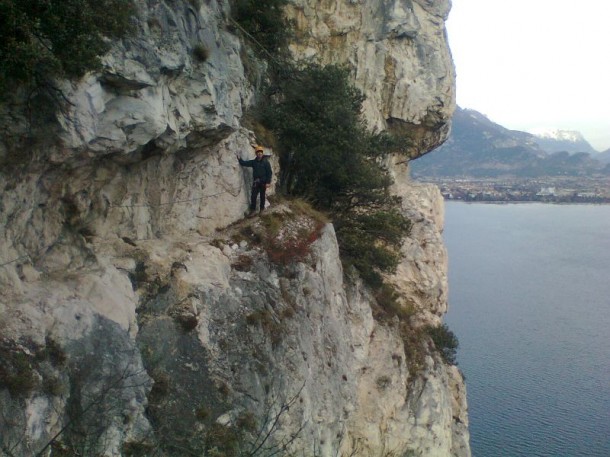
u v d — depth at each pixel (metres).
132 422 10.77
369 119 30.59
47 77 9.71
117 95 11.21
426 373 25.47
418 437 23.75
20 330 9.68
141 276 13.02
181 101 13.38
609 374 58.25
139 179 13.56
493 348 65.81
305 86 22.98
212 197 16.41
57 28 9.66
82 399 10.08
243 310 14.48
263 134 20.84
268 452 13.46
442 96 33.47
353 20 30.11
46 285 10.72
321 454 16.02
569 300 88.69
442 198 35.94
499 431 47.22
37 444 9.13
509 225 188.12
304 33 28.92
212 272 14.38
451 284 99.06
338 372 17.77
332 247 19.55
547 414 50.06
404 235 27.22
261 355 14.23
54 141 10.22
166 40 12.25
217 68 14.76
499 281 101.81
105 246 12.77
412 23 31.83
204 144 15.28
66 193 11.55
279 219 18.23
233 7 22.41
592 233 170.38
